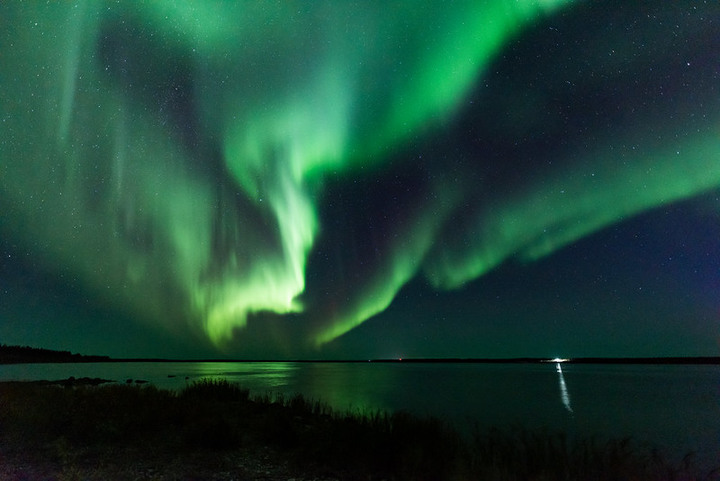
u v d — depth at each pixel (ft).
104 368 378.12
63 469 28.37
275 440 41.11
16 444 33.83
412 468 32.24
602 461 34.32
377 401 105.81
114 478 27.73
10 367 338.54
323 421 57.52
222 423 41.50
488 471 30.89
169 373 274.98
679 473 35.37
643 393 157.89
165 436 39.91
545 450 36.81
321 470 32.89
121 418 42.27
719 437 64.64
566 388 183.52
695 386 201.87
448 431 44.52
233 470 31.91
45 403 46.09
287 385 172.76
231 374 290.76
